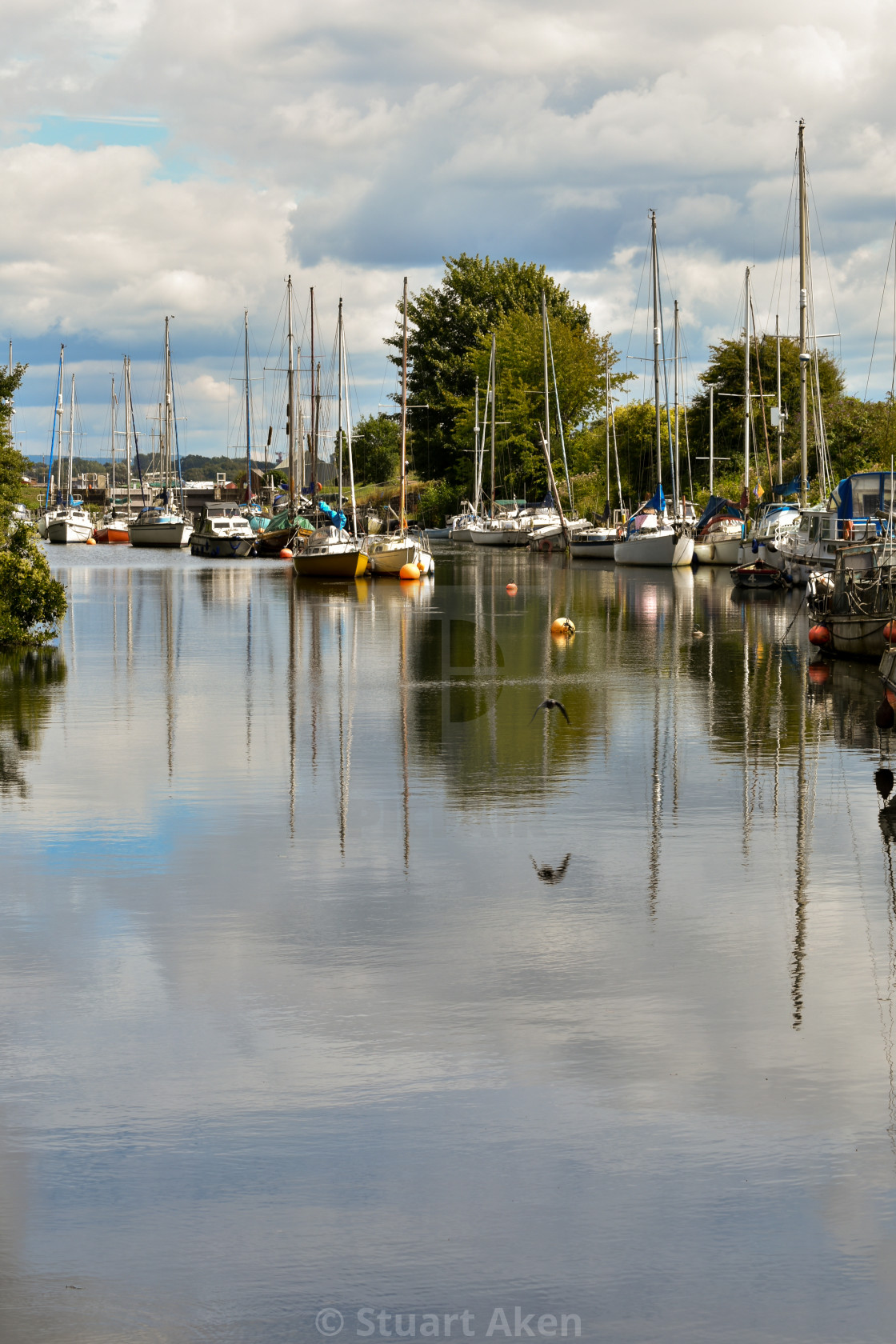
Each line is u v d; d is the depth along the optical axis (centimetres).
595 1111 737
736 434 9481
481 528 9825
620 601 4722
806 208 5156
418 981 938
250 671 2723
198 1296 579
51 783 1614
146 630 3644
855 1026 854
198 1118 730
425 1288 584
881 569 2870
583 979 940
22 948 1013
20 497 4375
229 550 8775
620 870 1231
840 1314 568
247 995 912
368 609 4419
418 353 12812
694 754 1798
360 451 16338
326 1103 747
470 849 1308
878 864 1250
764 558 5606
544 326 10212
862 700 2305
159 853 1294
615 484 10525
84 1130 717
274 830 1387
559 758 1772
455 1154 691
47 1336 554
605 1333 557
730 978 944
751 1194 654
